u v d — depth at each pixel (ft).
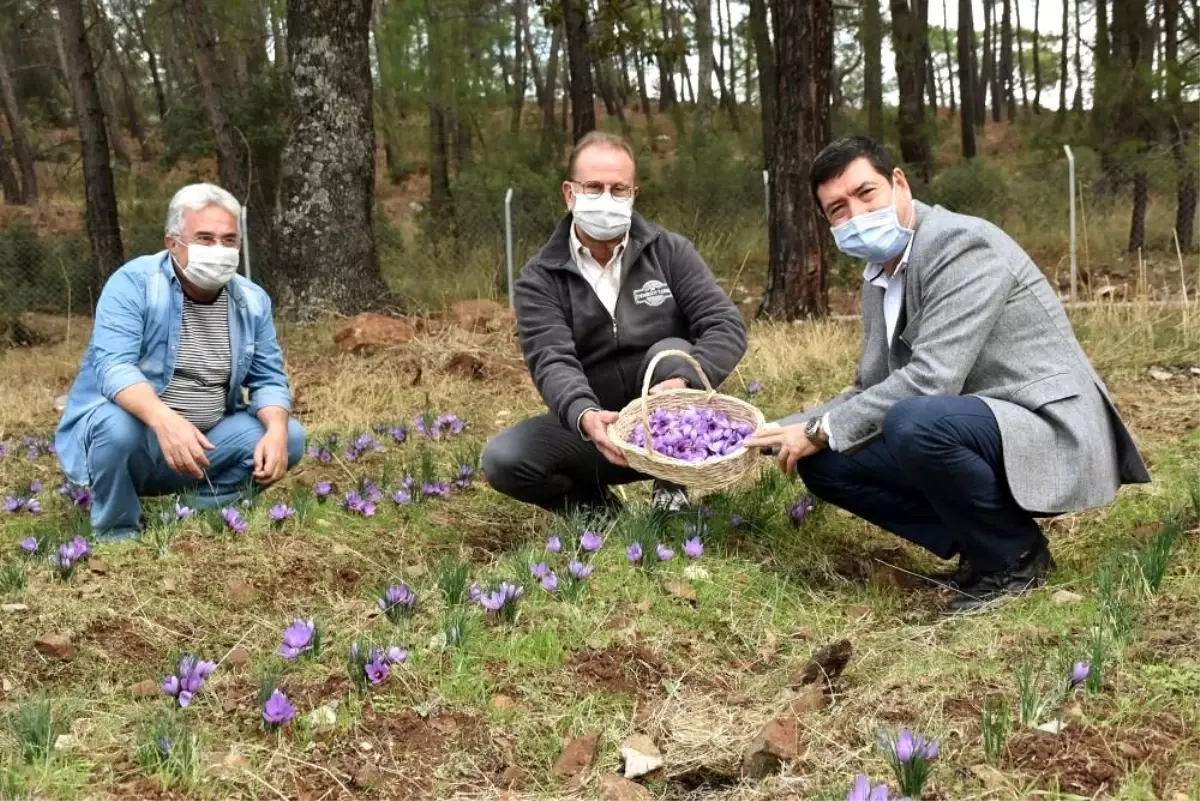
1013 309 10.44
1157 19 39.99
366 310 34.09
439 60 48.39
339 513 14.08
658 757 8.13
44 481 17.01
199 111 54.80
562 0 44.39
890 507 11.63
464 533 14.07
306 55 33.45
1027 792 7.14
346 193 33.86
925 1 55.83
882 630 10.42
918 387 10.36
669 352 11.00
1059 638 9.36
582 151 12.26
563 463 13.32
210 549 12.35
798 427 10.92
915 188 44.01
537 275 12.91
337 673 9.26
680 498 13.34
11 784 7.38
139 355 13.05
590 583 11.03
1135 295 27.14
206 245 12.66
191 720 8.55
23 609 10.53
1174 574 10.56
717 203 45.98
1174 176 36.83
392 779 7.93
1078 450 10.13
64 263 42.14
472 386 23.24
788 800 7.52
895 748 7.27
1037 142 43.01
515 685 9.19
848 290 37.70
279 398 13.94
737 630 10.41
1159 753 7.49
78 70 41.34
